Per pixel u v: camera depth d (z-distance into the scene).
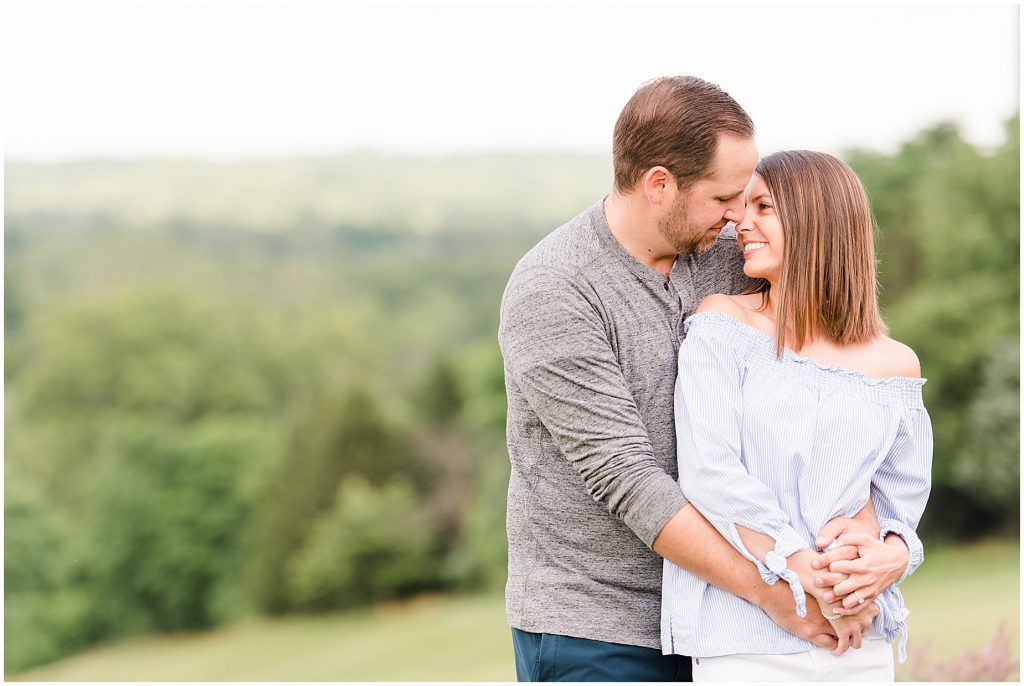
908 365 1.86
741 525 1.71
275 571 18.16
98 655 18.55
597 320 1.84
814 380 1.80
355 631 17.36
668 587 1.83
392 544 17.72
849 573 1.68
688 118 1.80
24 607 18.48
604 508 1.88
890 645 1.84
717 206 1.83
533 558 1.94
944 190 16.69
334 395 18.39
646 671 1.90
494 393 18.23
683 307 1.92
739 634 1.76
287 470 18.48
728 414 1.76
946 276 16.33
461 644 15.45
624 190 1.88
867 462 1.79
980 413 15.53
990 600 11.52
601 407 1.79
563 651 1.89
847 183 1.84
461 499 18.08
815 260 1.82
